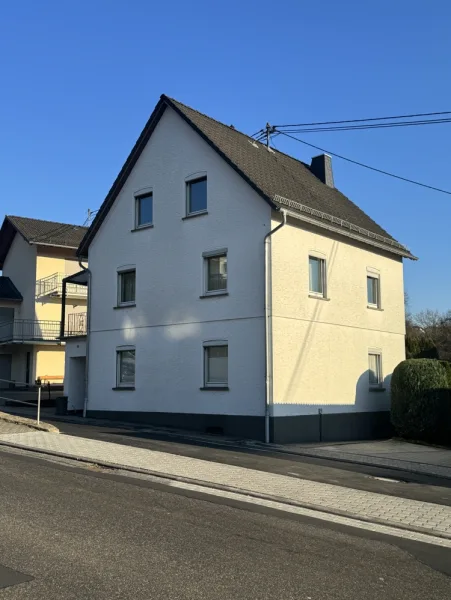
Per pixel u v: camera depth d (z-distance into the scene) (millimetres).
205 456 12719
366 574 5930
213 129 20438
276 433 16672
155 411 19438
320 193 22922
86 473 10453
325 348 19266
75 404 23469
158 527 7199
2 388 38094
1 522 7105
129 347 20547
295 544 6836
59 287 36219
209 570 5762
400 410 18562
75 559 5879
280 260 17547
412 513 8633
